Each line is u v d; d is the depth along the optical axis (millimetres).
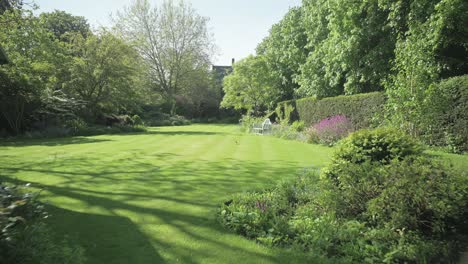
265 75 29875
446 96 7891
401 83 7738
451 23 9656
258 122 23453
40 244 2602
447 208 3582
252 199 4887
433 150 8914
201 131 22641
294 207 4699
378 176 4219
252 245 3488
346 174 4504
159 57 36250
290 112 23453
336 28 14938
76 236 3725
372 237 3512
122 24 33719
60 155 10008
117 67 22047
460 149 8844
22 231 2674
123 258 3203
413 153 4961
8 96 17312
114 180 6555
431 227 3695
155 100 34188
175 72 37750
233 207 4465
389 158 4938
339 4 14242
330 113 16875
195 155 10125
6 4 14391
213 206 4859
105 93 22328
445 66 11055
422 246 3332
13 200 2863
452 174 4223
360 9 13508
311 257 3193
